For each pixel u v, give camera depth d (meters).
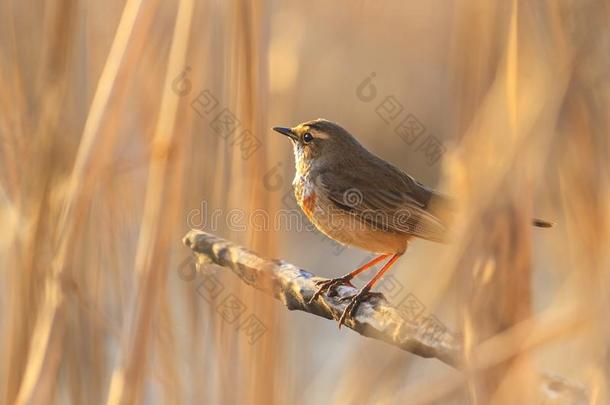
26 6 11.21
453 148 9.05
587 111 8.61
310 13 18.61
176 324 10.94
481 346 7.65
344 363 10.88
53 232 10.39
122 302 11.43
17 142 10.73
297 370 11.36
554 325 8.08
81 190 9.53
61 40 10.86
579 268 8.90
